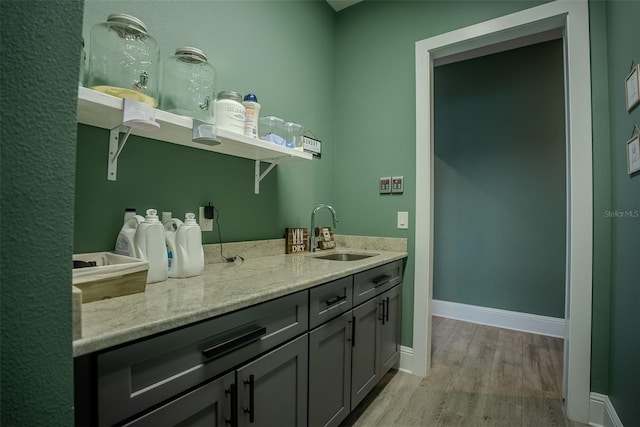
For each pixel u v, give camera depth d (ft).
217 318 2.77
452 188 11.13
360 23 8.12
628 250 4.42
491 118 10.54
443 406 5.73
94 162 3.73
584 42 5.39
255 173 5.99
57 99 1.54
